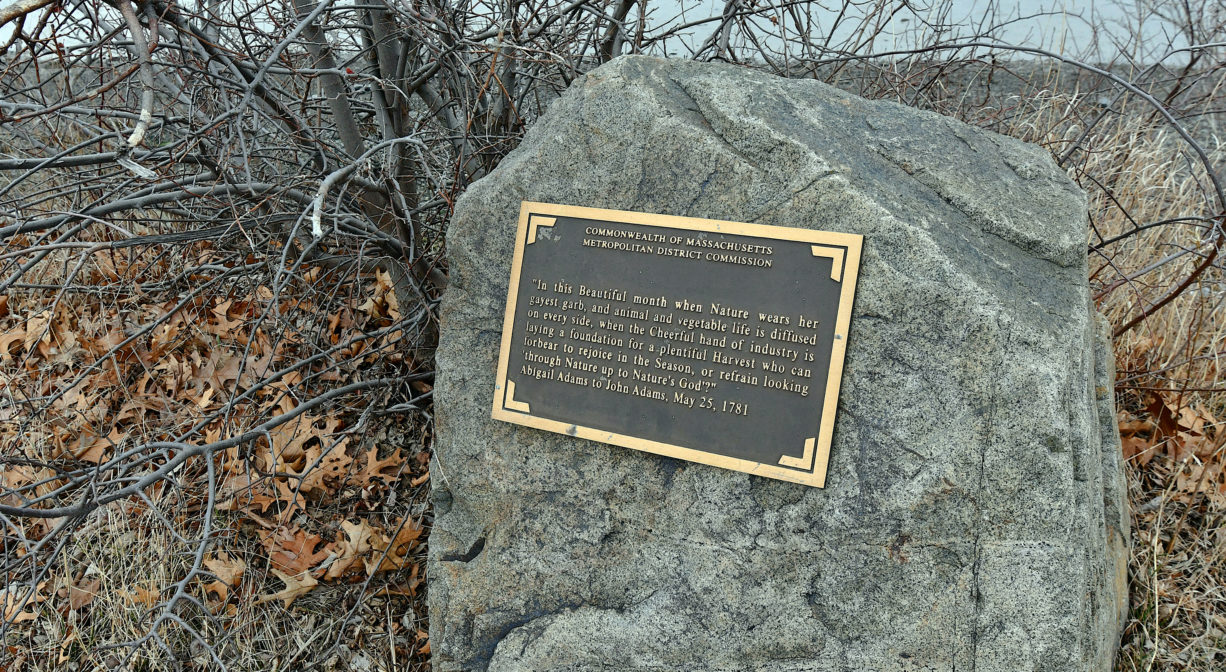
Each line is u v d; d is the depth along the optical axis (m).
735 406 1.19
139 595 1.53
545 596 1.30
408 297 1.83
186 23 1.39
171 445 1.41
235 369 1.92
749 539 1.20
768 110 1.25
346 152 1.76
